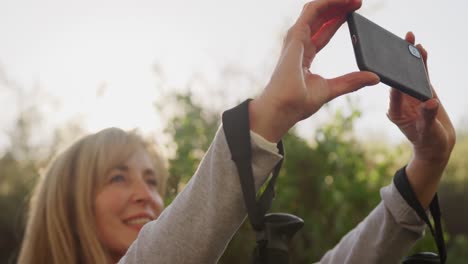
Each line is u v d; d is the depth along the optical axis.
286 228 1.16
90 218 2.00
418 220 1.52
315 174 3.42
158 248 1.10
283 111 1.06
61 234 2.00
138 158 2.18
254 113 1.07
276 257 1.13
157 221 1.16
